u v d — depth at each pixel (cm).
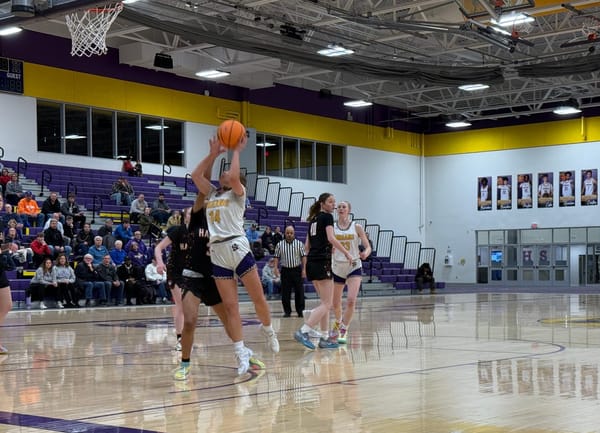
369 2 2150
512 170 3616
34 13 1322
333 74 3234
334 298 962
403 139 3719
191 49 2562
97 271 1928
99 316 1572
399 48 2533
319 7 2180
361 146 3506
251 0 2047
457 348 927
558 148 3497
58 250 1948
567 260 3488
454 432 452
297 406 541
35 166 2411
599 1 1839
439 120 3806
